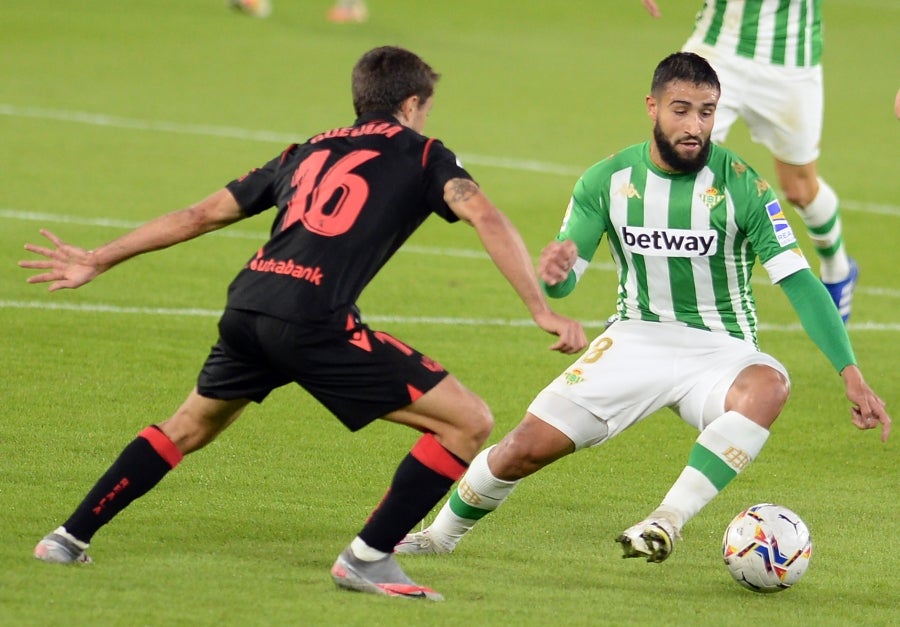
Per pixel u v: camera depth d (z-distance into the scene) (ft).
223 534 60.34
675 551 63.00
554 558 60.70
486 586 55.01
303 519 63.87
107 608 47.60
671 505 56.39
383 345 52.01
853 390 57.98
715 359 60.95
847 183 182.09
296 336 51.08
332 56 262.67
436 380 52.26
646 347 61.67
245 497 66.80
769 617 53.01
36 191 146.20
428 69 56.59
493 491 59.31
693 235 61.16
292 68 247.70
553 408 59.98
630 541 53.88
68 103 202.08
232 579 52.75
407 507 52.11
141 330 99.76
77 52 246.27
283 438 78.23
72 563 53.31
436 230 143.74
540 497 71.00
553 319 49.80
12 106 196.13
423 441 52.80
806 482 76.38
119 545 57.06
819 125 104.99
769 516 56.54
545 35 310.24
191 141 182.29
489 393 90.94
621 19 336.08
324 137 55.01
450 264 129.18
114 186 152.05
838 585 58.59
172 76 231.71
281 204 53.83
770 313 119.14
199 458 72.84
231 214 55.52
